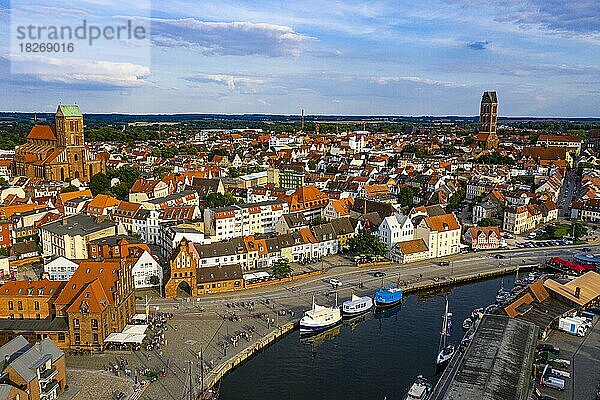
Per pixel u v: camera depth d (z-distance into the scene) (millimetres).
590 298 161250
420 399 114438
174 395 114125
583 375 123562
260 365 134000
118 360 128375
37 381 102875
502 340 124375
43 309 139875
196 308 162625
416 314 168125
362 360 137250
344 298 174750
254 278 185375
